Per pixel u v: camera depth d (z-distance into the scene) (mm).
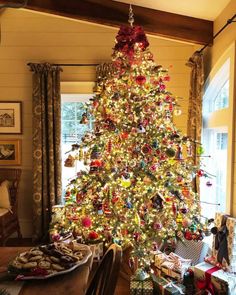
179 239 2457
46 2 3031
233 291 2188
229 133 2533
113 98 2402
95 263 2605
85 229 2463
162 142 2316
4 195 3572
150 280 2424
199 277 2338
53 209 3467
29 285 1308
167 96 2424
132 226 2336
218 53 2916
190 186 2506
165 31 3094
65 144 4121
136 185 2334
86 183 2410
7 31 3842
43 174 3783
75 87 3865
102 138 2443
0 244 3260
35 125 3754
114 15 3096
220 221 2500
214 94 3277
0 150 3938
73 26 3824
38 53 3861
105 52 3838
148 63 2430
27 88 3887
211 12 2910
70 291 1262
